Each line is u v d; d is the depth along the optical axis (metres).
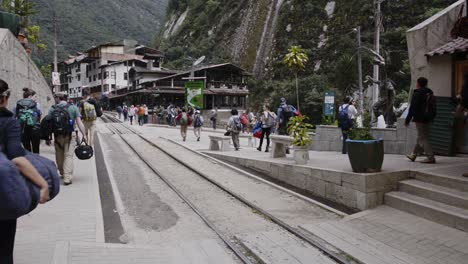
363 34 53.81
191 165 13.42
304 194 9.55
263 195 9.48
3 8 28.88
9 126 3.65
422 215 7.01
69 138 9.48
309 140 10.45
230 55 81.75
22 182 3.35
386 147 11.68
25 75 17.20
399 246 5.94
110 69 75.25
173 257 5.63
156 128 33.62
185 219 7.66
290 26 69.81
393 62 40.34
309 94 47.94
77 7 114.56
